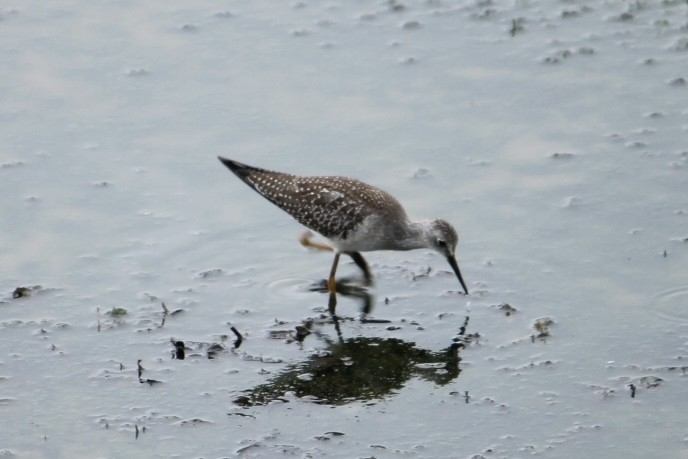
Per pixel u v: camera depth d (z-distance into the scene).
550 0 20.23
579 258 14.09
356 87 17.92
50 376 12.38
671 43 18.61
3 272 14.15
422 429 11.36
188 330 13.21
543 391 11.86
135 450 11.12
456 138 16.61
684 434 11.03
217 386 12.20
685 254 13.98
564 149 16.19
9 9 20.33
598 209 14.94
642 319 12.91
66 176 16.06
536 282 13.77
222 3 20.52
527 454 10.88
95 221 15.17
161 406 11.84
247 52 18.94
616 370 12.10
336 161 16.22
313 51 18.89
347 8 20.19
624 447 10.89
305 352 12.83
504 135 16.61
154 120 17.30
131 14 20.20
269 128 17.03
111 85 18.16
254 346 12.95
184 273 14.28
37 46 19.23
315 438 11.27
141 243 14.78
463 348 12.73
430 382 12.16
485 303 13.54
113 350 12.84
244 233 15.10
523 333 12.91
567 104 17.23
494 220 14.95
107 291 13.89
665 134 16.36
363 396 11.98
